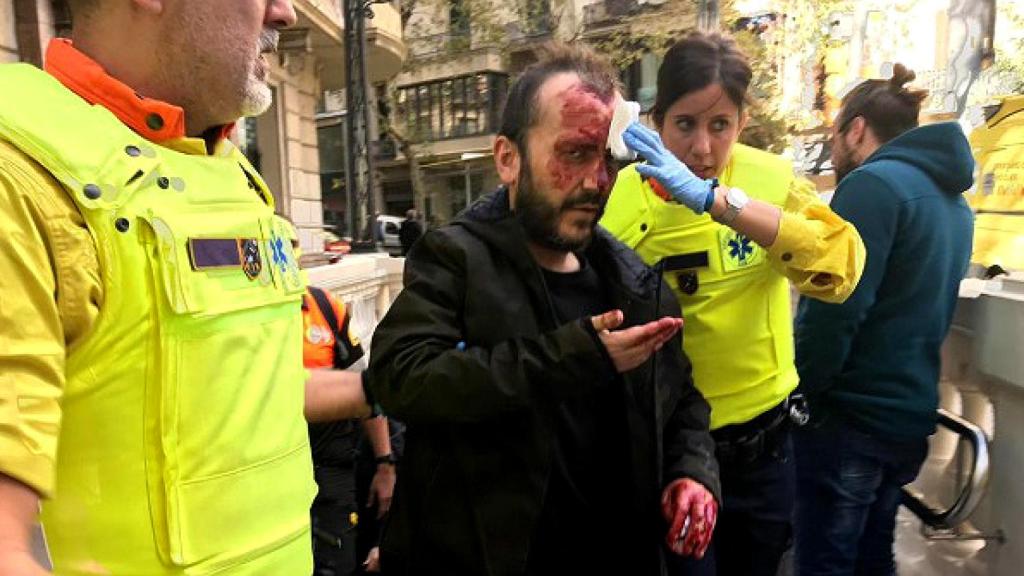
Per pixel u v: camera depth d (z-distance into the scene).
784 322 2.02
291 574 1.15
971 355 2.77
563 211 1.41
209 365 1.01
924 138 2.31
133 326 0.94
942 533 2.65
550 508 1.42
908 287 2.22
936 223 2.22
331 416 1.65
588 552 1.47
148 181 0.99
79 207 0.91
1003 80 12.61
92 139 0.95
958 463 2.80
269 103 1.22
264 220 1.17
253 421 1.07
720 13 10.27
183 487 0.98
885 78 2.81
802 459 2.41
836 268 1.70
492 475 1.34
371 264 6.02
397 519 1.47
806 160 10.21
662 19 15.97
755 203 1.69
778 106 10.41
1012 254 6.14
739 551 2.04
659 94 1.91
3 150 0.87
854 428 2.30
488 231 1.43
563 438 1.44
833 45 12.12
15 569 0.75
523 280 1.40
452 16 23.77
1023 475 2.36
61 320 0.89
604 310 1.54
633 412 1.44
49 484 0.81
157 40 1.07
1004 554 2.47
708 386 1.96
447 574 1.39
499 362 1.24
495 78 23.19
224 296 1.03
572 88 1.39
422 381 1.28
